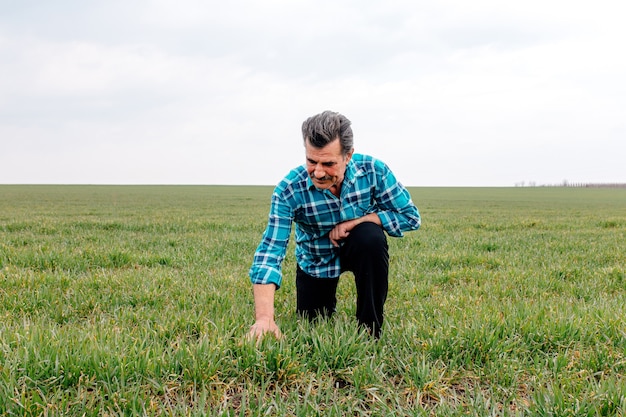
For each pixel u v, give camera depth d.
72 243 9.65
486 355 3.25
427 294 5.52
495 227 15.04
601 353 3.24
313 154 3.00
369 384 2.90
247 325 3.79
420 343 3.44
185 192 66.62
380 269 3.56
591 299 5.25
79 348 3.04
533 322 3.76
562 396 2.62
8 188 76.94
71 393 2.66
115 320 4.08
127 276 5.93
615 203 46.03
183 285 5.57
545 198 58.97
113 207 28.66
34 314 4.34
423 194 71.56
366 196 3.68
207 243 9.91
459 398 2.84
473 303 4.80
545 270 6.93
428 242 10.51
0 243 9.27
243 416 2.50
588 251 9.14
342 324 3.68
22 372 2.77
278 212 3.58
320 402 2.77
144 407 2.54
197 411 2.51
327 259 3.96
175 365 2.94
